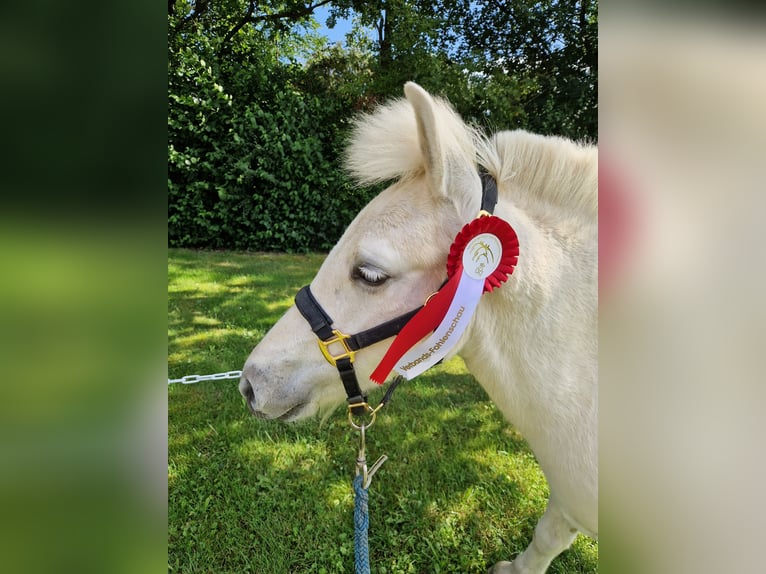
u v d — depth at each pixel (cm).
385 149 132
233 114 791
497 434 317
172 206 792
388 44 905
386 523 240
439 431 320
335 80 956
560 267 125
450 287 116
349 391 137
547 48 874
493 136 138
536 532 189
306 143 816
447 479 271
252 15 994
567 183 129
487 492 262
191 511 245
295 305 145
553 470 136
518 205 130
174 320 498
